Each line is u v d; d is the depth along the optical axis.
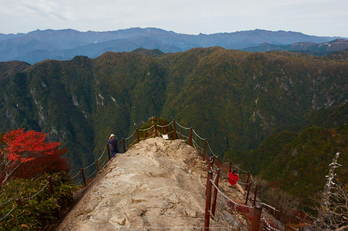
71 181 7.91
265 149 84.19
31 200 5.88
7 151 7.74
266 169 66.44
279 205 25.03
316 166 50.44
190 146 12.35
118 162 8.64
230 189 10.50
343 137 52.91
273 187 33.47
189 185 7.93
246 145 164.50
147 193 6.29
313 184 46.94
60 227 5.49
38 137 7.86
